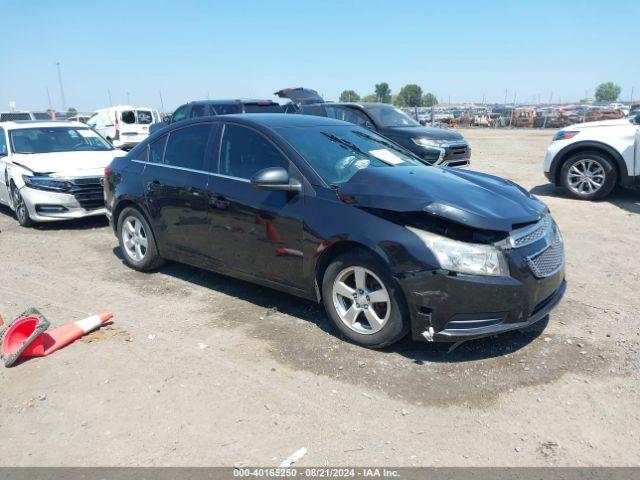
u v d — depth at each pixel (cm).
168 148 537
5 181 849
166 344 409
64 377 363
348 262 390
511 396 339
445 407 328
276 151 443
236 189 458
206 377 362
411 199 365
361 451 290
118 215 592
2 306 489
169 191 515
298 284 429
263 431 306
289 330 432
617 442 297
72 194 777
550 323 442
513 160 1600
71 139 921
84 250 680
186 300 499
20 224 834
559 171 989
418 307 359
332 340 413
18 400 338
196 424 313
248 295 509
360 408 327
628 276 561
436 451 290
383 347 393
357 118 1217
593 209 879
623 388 348
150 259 562
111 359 387
